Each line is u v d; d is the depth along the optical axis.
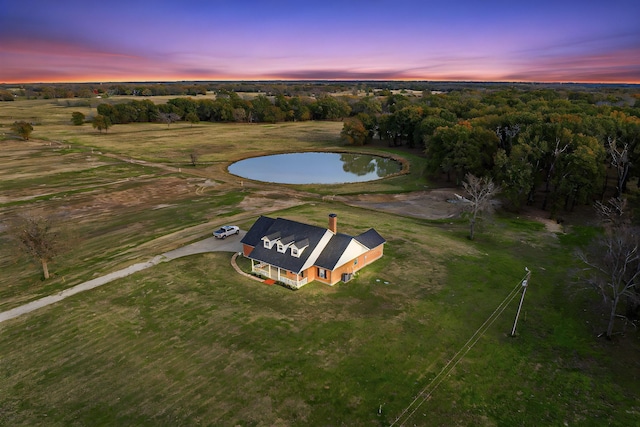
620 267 34.19
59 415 24.31
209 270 43.09
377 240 45.47
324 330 32.62
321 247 41.34
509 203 65.50
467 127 88.94
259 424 23.56
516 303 37.16
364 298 37.66
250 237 45.66
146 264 44.56
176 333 32.19
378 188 80.38
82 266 44.66
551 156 66.06
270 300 37.25
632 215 46.44
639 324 33.53
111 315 34.81
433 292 38.75
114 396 25.75
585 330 33.16
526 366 28.92
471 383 27.16
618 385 27.09
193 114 180.00
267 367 28.31
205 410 24.56
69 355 29.77
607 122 70.12
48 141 129.75
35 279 41.88
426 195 75.31
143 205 67.19
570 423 23.98
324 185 82.88
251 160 112.19
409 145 128.25
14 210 63.78
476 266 44.28
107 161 101.81
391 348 30.53
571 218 61.25
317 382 26.95
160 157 108.62
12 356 29.77
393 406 25.09
